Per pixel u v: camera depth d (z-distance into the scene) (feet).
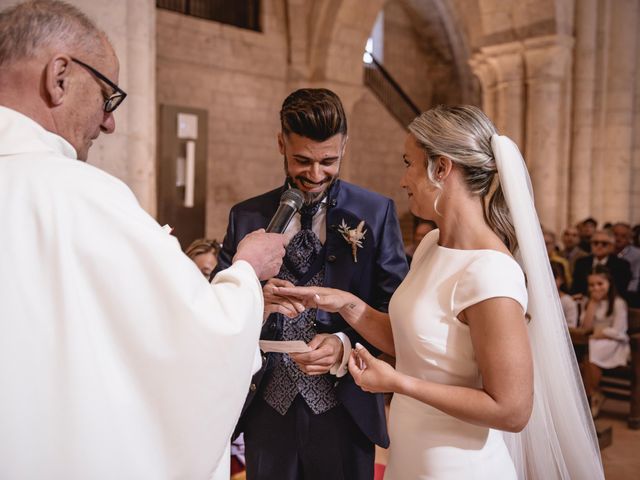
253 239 5.04
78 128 4.28
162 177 25.80
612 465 14.15
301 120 5.88
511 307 4.60
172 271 3.84
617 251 22.62
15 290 3.60
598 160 32.73
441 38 56.49
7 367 3.52
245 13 37.22
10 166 3.81
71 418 3.58
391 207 6.73
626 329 17.37
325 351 5.73
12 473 3.49
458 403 4.66
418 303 5.14
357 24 35.58
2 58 4.07
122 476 3.69
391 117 50.47
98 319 3.75
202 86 34.14
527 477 5.82
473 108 5.27
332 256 6.40
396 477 5.36
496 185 5.22
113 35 10.53
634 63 32.71
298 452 6.36
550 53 28.14
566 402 5.50
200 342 3.83
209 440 3.95
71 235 3.73
